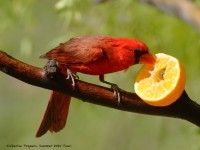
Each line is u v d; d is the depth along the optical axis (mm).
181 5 10617
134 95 6719
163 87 6480
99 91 6645
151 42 12438
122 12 12594
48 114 7582
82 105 12398
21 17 12695
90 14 12367
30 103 14898
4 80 15203
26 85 15172
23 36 12922
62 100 7543
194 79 12734
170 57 6676
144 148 13789
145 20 12562
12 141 14070
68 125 13781
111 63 7418
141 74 6840
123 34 12516
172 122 13086
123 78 12305
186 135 12914
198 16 10438
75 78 6652
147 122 13781
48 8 14039
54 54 7359
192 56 12461
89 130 13867
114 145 13977
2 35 13000
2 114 14695
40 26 14070
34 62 13867
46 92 14984
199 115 6762
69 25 12016
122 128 13992
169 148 13125
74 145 13781
